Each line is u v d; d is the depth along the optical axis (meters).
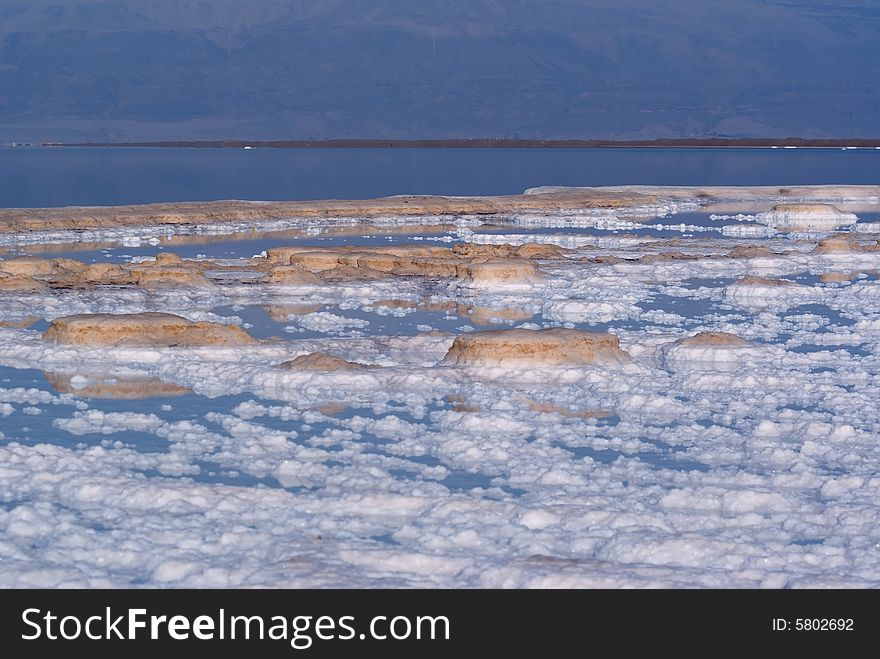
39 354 39.16
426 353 41.22
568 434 29.48
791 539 21.72
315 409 32.56
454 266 65.19
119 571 19.97
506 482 25.22
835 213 114.44
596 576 19.12
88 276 60.94
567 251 79.25
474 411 31.88
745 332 46.47
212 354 39.31
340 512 22.98
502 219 114.69
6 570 19.50
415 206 118.69
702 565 20.11
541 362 36.75
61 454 26.69
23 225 93.94
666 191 145.75
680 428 30.19
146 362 38.59
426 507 23.12
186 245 85.81
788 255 75.06
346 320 48.72
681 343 41.31
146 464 26.42
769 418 31.67
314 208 113.50
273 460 26.83
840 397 33.75
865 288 58.81
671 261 72.38
